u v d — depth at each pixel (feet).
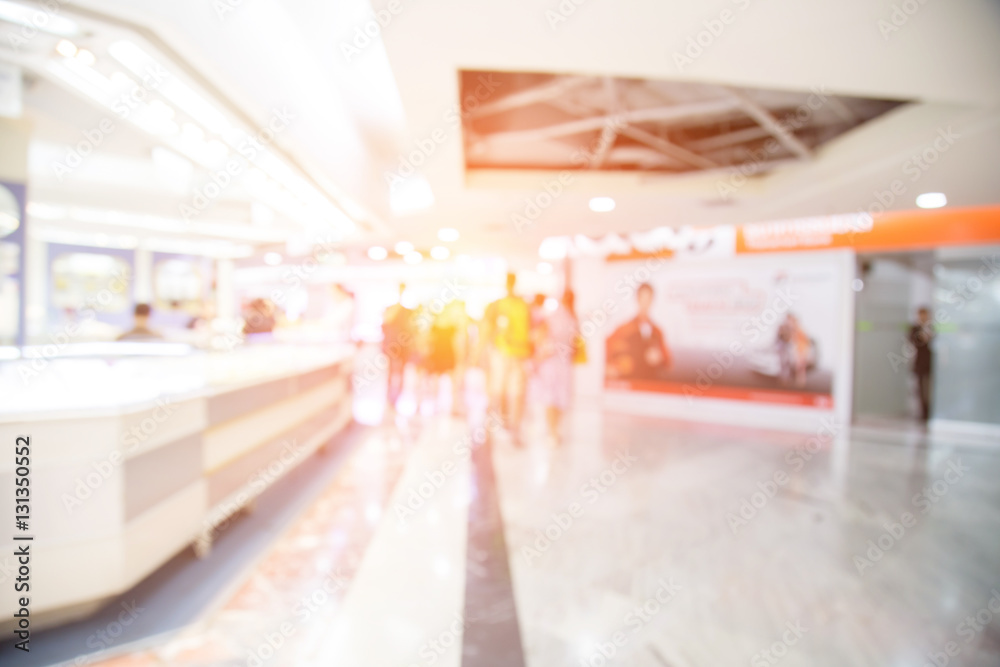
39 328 23.76
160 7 5.70
